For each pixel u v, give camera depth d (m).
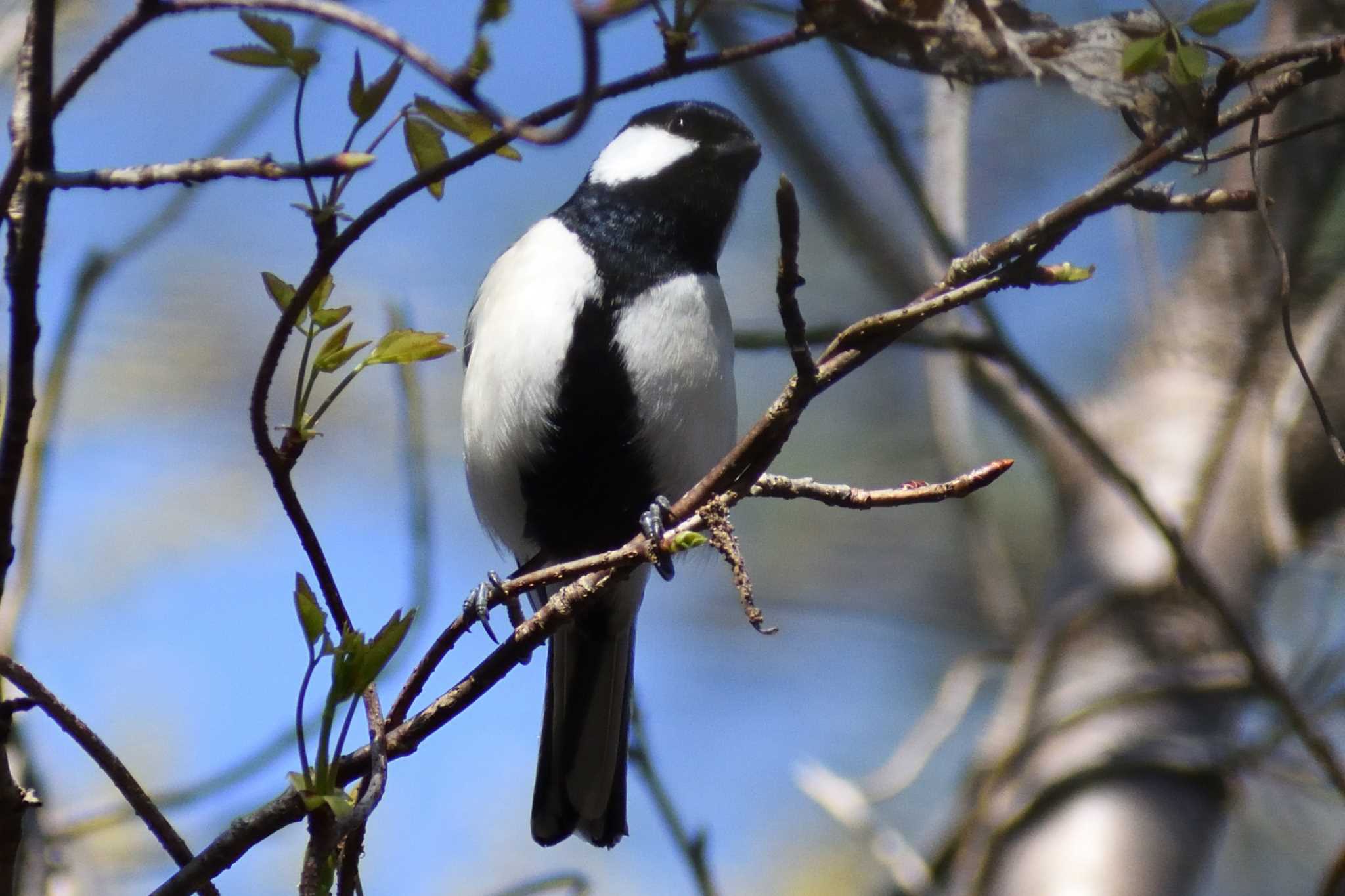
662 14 3.48
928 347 7.50
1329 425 4.46
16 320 3.40
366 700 4.09
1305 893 8.98
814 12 3.65
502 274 7.58
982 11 3.96
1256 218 8.34
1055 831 7.11
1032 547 9.98
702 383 7.35
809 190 8.89
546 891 5.55
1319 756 6.82
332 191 3.61
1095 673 7.72
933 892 6.84
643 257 7.44
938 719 8.02
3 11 6.10
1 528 3.56
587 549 7.80
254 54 3.48
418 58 3.26
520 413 7.30
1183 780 7.30
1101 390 9.61
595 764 7.52
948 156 8.68
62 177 3.29
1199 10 3.75
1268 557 8.27
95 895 6.36
